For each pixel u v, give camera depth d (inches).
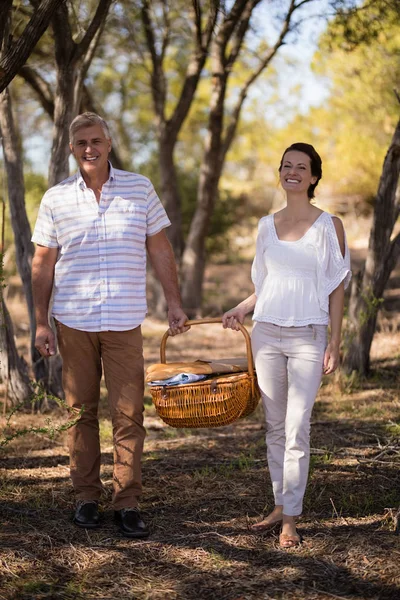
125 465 140.9
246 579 121.1
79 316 139.6
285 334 132.1
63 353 143.0
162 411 136.8
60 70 231.9
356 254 719.7
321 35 316.8
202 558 129.3
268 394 136.1
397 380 277.3
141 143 682.2
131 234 140.2
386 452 183.5
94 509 144.3
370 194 742.5
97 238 138.9
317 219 133.6
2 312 241.3
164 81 460.4
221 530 141.5
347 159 716.0
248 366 137.9
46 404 241.6
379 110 532.4
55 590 117.5
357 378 275.3
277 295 132.6
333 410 237.3
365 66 456.1
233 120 462.9
